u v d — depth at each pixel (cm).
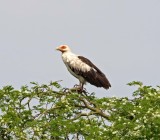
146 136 1542
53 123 1697
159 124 1545
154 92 1739
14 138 1683
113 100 1794
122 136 1564
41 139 1662
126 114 1694
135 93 1794
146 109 1598
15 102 1833
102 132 1606
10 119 1731
